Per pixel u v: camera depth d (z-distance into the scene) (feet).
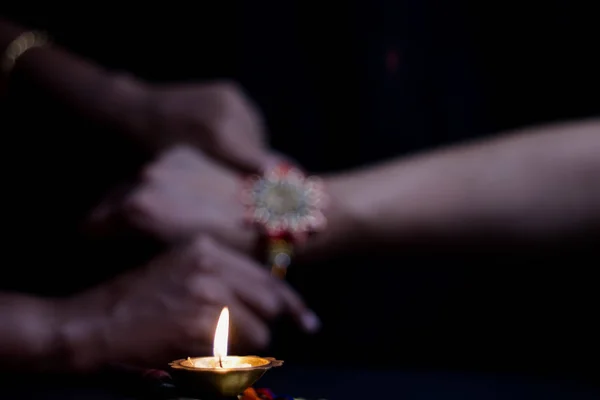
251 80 3.91
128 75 3.96
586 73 3.66
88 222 3.11
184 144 3.40
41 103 3.67
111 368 2.48
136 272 3.05
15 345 2.97
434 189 3.10
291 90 3.89
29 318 3.01
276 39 3.90
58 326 2.99
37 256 3.72
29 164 3.78
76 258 3.62
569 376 3.11
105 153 3.66
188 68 3.97
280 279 3.08
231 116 3.38
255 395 2.40
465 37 3.79
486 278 3.57
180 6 3.96
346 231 3.11
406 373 3.15
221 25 3.93
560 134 3.10
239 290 2.98
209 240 3.04
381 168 3.21
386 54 3.81
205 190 3.16
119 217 3.07
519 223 3.02
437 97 3.79
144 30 4.00
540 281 3.52
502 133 3.76
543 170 3.03
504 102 3.76
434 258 3.10
